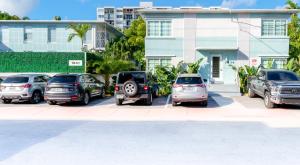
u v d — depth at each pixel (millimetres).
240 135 9844
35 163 6961
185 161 7070
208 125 11602
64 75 17359
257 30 26016
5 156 7523
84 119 13070
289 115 14047
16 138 9445
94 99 20625
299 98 15469
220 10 25766
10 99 18109
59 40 37562
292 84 15688
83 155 7582
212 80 26344
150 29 26438
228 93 22359
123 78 17516
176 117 13531
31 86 18203
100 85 20656
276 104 16688
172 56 26281
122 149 8133
